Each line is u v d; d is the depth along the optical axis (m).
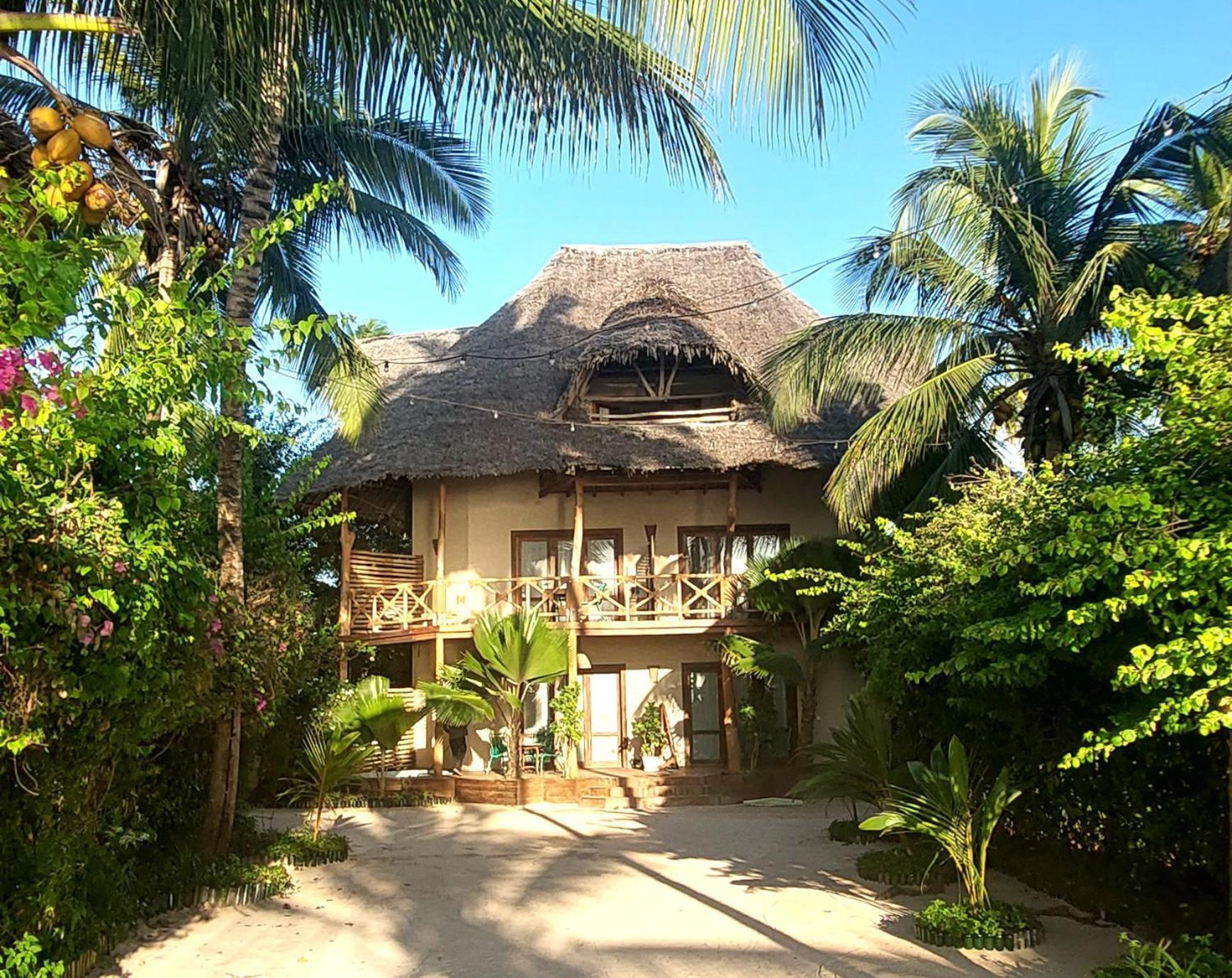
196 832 9.71
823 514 20.11
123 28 6.48
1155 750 6.59
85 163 6.89
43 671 4.97
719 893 9.40
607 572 20.11
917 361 14.68
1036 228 13.53
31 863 5.73
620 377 20.06
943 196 13.81
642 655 19.91
